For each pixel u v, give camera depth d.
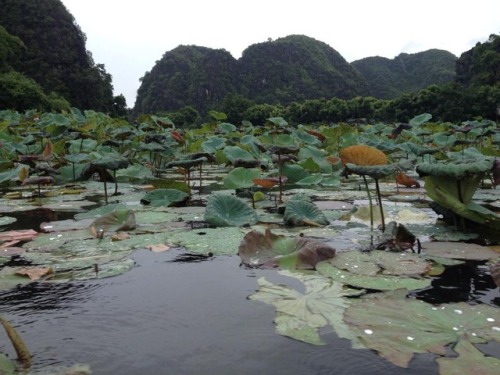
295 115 32.59
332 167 7.34
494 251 2.36
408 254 2.29
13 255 2.38
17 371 1.22
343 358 1.29
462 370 1.19
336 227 3.08
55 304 1.72
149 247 2.51
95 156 6.87
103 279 1.99
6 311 1.65
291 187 5.54
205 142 8.41
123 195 4.93
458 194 2.79
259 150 7.24
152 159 8.98
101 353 1.33
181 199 4.15
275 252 2.27
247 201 4.37
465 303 1.61
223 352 1.33
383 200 4.41
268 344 1.38
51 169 5.76
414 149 6.52
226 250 2.43
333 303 1.66
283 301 1.69
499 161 2.59
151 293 1.82
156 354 1.33
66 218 3.58
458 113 26.72
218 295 1.79
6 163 6.62
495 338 1.36
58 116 11.27
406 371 1.22
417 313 1.52
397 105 28.98
